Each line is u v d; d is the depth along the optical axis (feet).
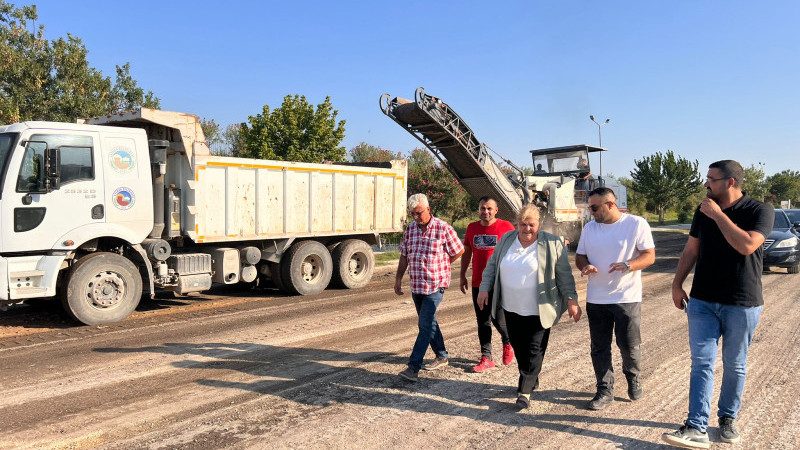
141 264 28.25
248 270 32.81
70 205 25.11
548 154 64.85
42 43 51.52
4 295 23.53
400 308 29.71
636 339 15.38
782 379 17.87
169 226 29.25
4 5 50.78
